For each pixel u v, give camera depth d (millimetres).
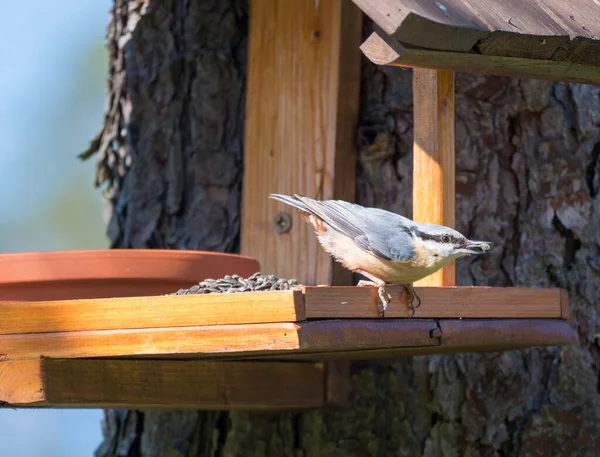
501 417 6949
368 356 6645
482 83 7270
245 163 7855
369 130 7422
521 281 7090
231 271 6496
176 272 6262
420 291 5590
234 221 8070
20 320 5547
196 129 8188
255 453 7438
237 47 8258
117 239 8359
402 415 7145
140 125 8305
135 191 8242
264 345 5047
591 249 7023
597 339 6934
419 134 6227
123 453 7996
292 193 7562
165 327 5262
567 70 5844
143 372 6016
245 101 8078
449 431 6988
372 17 5238
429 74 6188
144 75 8297
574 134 7164
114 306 5371
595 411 6879
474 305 5828
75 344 5426
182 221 8180
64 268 6180
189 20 8273
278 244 7602
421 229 5910
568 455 6840
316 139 7477
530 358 7012
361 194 7426
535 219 7125
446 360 7059
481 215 7164
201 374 6324
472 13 5391
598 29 5820
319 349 5270
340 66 7387
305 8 7629
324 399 7070
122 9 8438
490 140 7230
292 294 5012
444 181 6148
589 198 7078
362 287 5359
